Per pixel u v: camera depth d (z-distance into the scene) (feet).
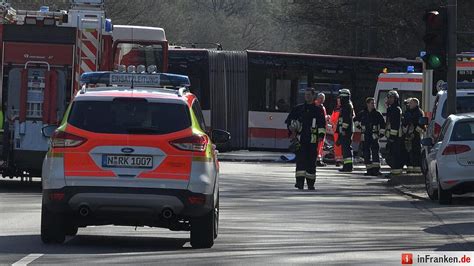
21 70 182.70
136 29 236.63
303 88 357.61
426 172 179.73
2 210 146.00
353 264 97.30
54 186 104.53
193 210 105.19
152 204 104.17
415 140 221.25
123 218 106.11
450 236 122.01
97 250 105.19
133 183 103.96
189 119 106.93
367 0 461.37
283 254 104.06
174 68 349.41
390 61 361.92
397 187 202.80
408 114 222.07
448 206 164.25
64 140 105.19
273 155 334.44
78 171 104.37
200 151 105.91
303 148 197.57
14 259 97.14
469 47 417.69
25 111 181.27
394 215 148.66
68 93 184.96
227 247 109.70
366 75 360.89
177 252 104.83
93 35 189.37
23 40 184.14
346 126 260.42
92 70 189.06
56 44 185.37
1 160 180.14
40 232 118.73
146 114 106.22
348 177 241.76
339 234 123.54
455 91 185.37
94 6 193.36
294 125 197.57
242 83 354.95
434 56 181.78
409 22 450.30
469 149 163.94
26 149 180.24
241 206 160.56
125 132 105.09
